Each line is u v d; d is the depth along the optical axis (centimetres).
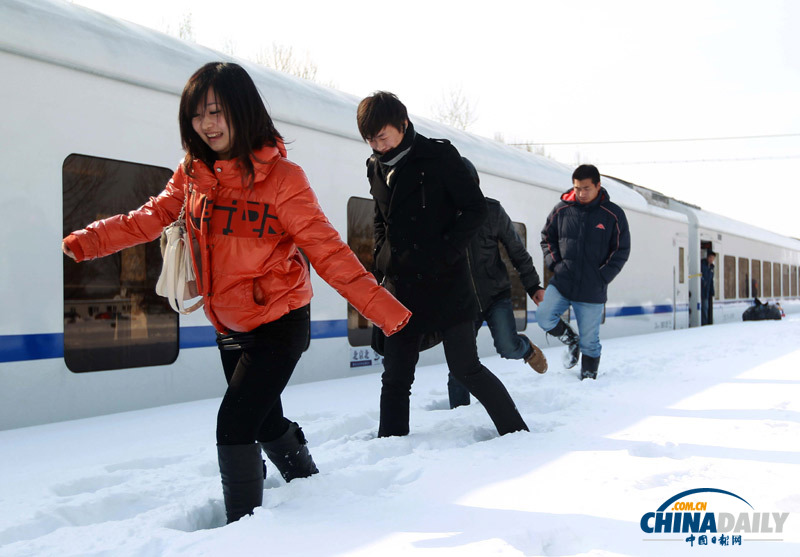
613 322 1067
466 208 315
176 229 221
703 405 424
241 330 220
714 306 1611
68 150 397
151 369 446
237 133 204
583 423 366
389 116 301
